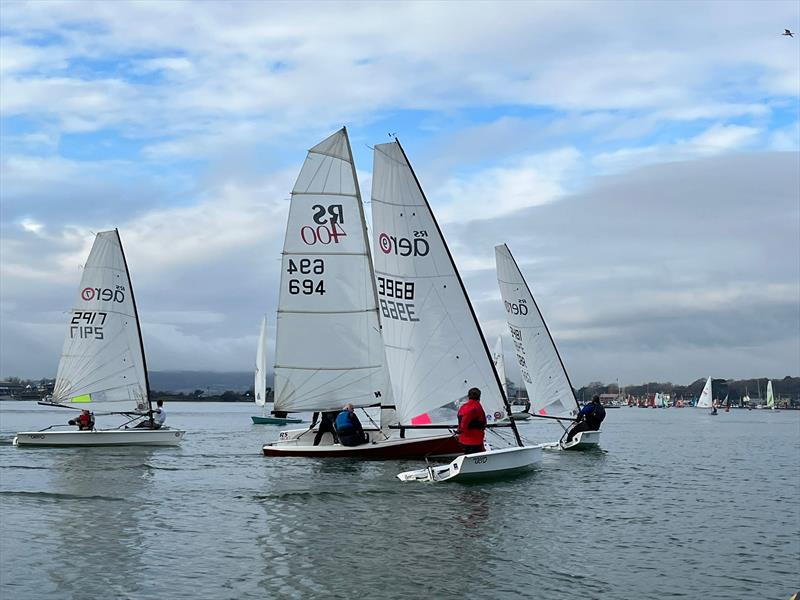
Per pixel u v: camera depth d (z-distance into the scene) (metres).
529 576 10.16
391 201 21.66
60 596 9.11
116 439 28.66
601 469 22.62
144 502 15.20
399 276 21.56
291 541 11.82
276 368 24.45
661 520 14.33
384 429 24.67
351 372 24.59
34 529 12.62
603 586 9.84
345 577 9.95
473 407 18.42
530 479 19.23
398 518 13.63
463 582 9.81
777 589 9.92
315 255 24.62
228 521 13.30
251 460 23.05
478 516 13.95
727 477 21.91
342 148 24.92
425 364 21.34
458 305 21.25
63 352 29.72
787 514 15.37
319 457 22.89
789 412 181.00
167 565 10.45
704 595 9.59
